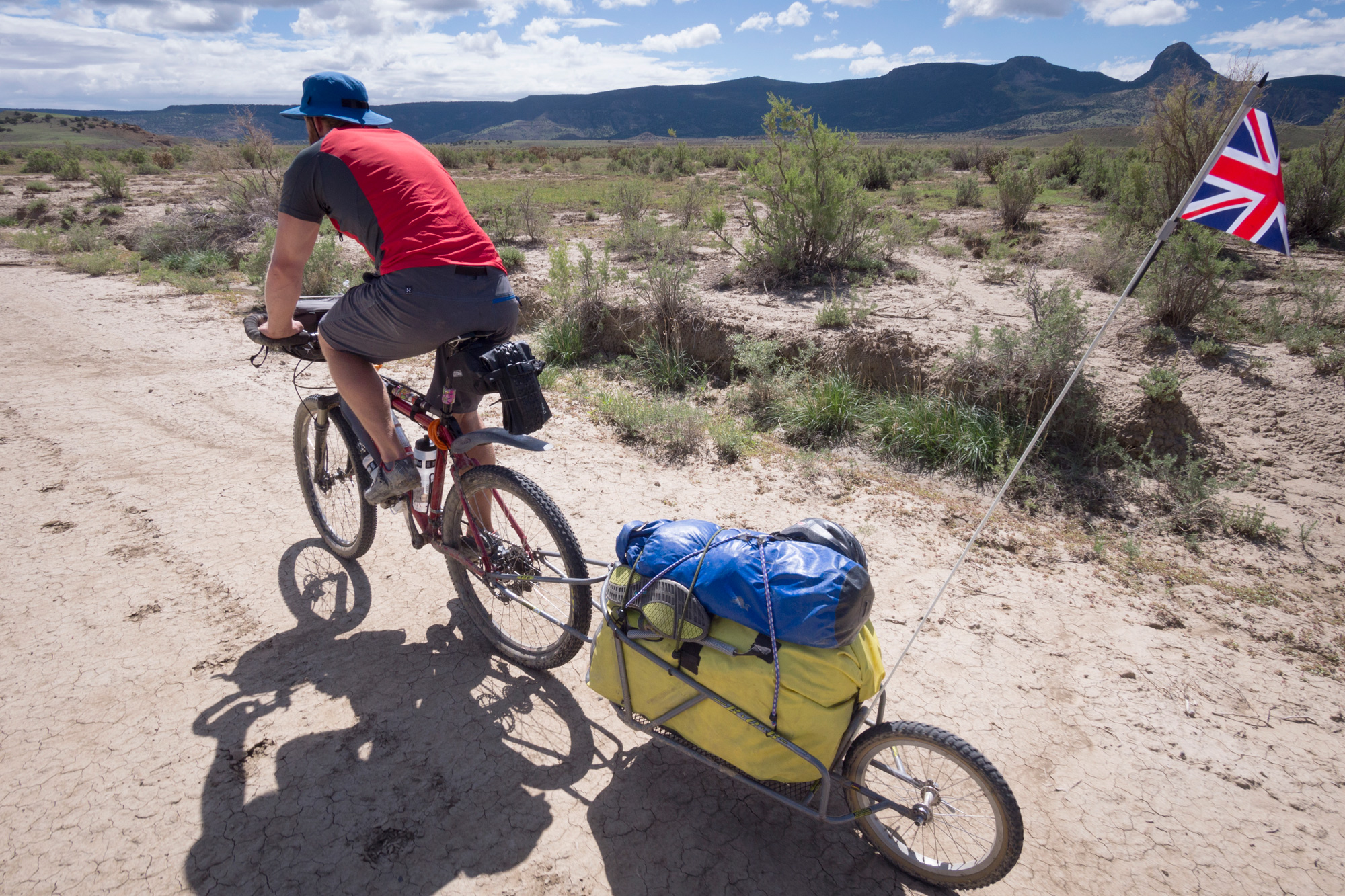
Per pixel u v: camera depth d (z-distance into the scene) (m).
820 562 2.38
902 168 33.22
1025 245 13.06
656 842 2.62
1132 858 2.61
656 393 7.84
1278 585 4.63
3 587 3.88
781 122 10.52
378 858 2.50
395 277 2.73
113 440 5.84
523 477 3.12
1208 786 2.92
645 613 2.48
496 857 2.53
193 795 2.70
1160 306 7.62
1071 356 6.66
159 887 2.37
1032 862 2.58
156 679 3.27
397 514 4.76
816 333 7.98
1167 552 5.02
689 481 5.46
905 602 4.02
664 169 40.12
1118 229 11.23
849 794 2.55
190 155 47.28
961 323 8.16
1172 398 6.31
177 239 15.88
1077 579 4.41
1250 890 2.51
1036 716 3.24
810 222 10.68
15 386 7.03
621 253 13.22
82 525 4.54
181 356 8.18
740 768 2.49
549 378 7.89
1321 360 6.74
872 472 6.12
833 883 2.51
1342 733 3.24
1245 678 3.58
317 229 2.90
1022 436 6.41
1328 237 12.19
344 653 3.49
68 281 12.53
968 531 4.90
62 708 3.08
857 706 2.49
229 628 3.63
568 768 2.92
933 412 6.66
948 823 2.63
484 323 2.90
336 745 2.96
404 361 8.17
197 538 4.42
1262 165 2.52
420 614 3.81
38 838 2.51
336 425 3.76
